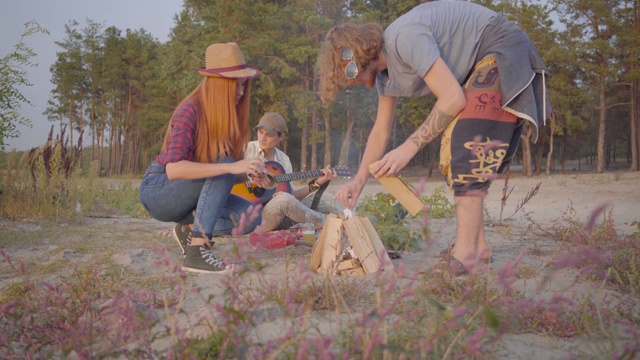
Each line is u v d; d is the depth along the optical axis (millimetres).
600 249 4023
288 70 35000
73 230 5852
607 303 2525
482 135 3273
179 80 37031
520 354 2045
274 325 2373
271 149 5238
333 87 3430
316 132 36719
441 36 3291
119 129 66875
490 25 3334
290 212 4461
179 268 2068
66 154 8547
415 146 3229
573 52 35188
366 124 43125
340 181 24328
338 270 3477
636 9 37188
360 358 1788
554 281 3174
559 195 12188
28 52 7391
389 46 3297
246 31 34781
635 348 1733
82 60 63594
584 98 37062
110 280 3268
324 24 35594
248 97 3854
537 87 3355
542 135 40125
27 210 6801
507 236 5285
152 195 3875
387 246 4387
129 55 61312
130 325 1986
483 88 3264
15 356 2156
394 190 3236
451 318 1608
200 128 3664
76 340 1947
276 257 4035
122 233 5777
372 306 2615
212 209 3641
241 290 2865
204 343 1925
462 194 3305
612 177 21562
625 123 54656
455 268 2811
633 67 37188
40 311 2455
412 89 3389
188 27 37531
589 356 2010
